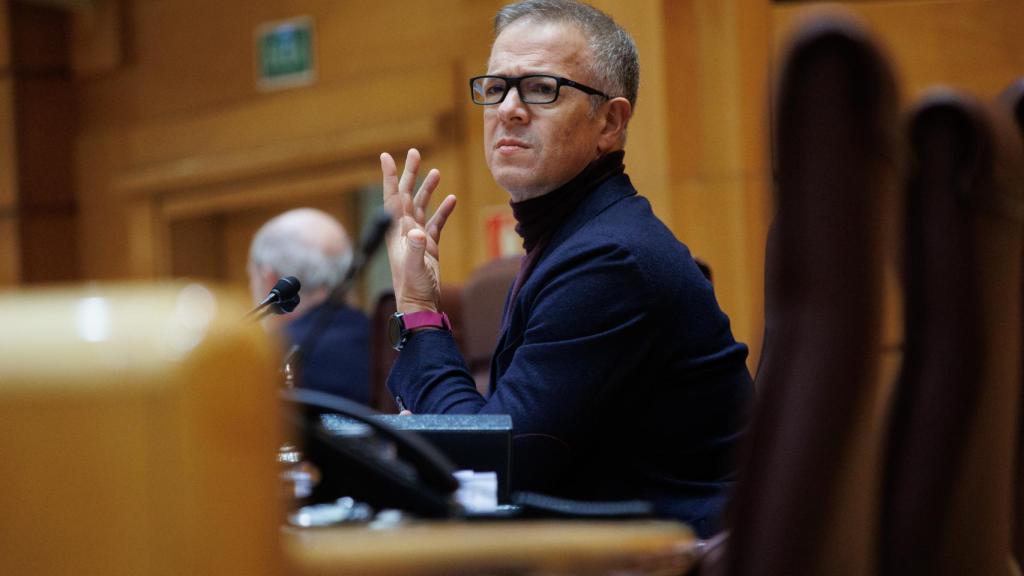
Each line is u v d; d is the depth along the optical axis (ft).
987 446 12.17
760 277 42.11
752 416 11.63
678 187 42.65
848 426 11.12
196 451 7.91
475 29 55.57
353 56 59.47
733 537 11.58
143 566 7.91
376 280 58.95
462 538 9.80
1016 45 42.24
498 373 21.40
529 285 20.86
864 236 10.96
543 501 13.93
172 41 66.39
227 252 68.74
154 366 7.89
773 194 11.65
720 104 42.39
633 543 10.14
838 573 11.44
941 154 11.69
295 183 62.03
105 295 8.50
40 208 69.97
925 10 42.27
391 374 21.85
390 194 23.04
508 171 21.81
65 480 7.97
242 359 8.16
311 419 13.85
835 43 10.80
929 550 12.01
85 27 69.56
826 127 10.84
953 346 11.78
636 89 23.06
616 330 19.85
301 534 9.98
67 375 7.96
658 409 20.36
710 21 42.47
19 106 69.72
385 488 13.28
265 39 62.34
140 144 67.62
